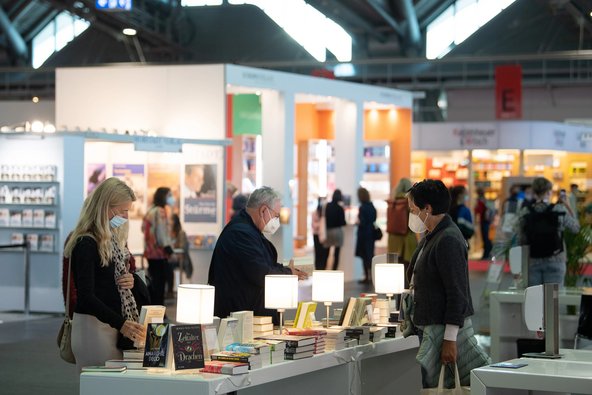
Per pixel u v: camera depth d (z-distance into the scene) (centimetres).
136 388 525
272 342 593
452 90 3472
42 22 3638
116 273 596
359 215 2041
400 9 3328
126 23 3161
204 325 569
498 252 1287
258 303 696
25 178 1480
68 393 890
